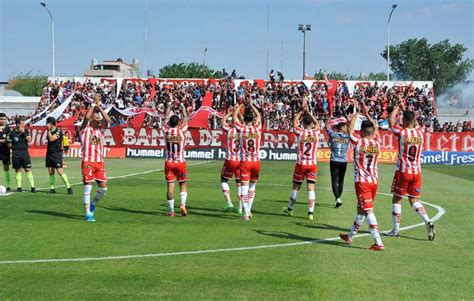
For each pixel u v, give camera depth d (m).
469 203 15.88
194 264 8.44
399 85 49.25
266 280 7.57
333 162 14.52
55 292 7.00
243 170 12.69
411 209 14.52
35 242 9.96
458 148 35.44
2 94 76.81
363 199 9.64
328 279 7.64
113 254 9.05
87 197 12.31
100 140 12.33
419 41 100.44
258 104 45.91
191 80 50.53
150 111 43.09
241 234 10.86
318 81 49.59
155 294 6.95
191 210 14.05
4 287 7.20
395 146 35.62
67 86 49.53
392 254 9.24
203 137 37.50
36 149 37.94
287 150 36.84
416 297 6.89
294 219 12.82
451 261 8.79
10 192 17.34
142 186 19.39
